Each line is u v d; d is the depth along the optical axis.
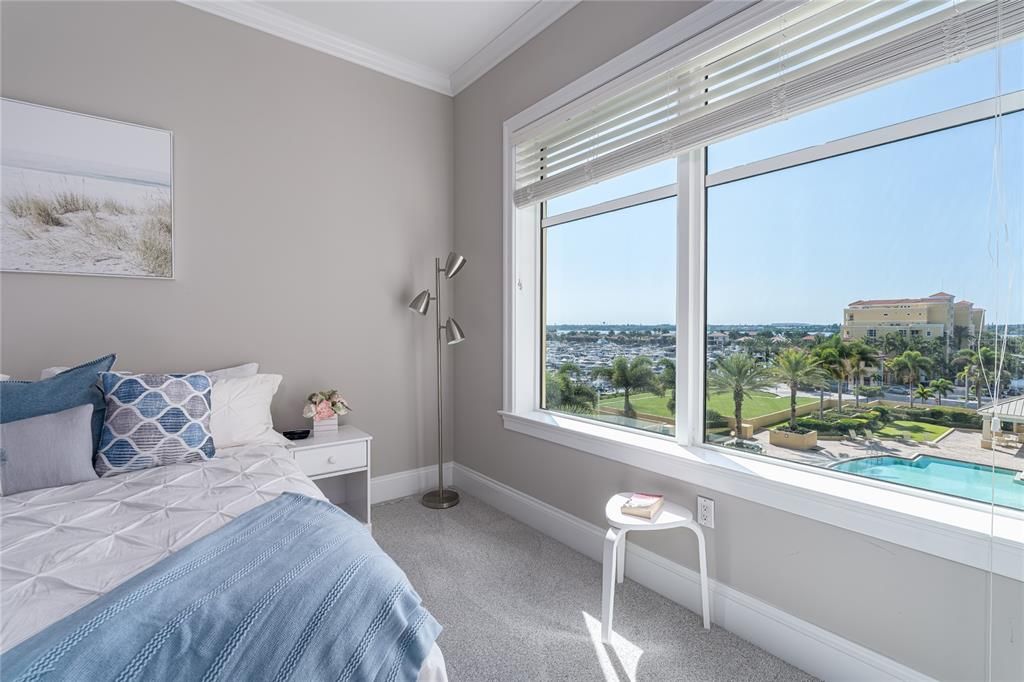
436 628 1.03
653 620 1.85
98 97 2.18
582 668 1.59
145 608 0.86
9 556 1.06
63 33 2.11
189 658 0.80
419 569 2.22
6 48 2.00
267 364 2.66
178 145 2.38
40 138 2.05
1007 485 1.17
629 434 2.28
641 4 2.06
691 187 1.98
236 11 2.50
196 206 2.43
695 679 1.54
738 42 1.75
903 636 1.37
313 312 2.81
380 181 3.04
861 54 1.42
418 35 2.79
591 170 2.31
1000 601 1.15
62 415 1.62
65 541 1.13
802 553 1.58
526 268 2.88
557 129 2.54
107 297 2.22
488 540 2.53
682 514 1.78
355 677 0.89
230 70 2.52
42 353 2.09
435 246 3.29
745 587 1.74
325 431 2.62
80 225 2.14
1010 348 1.14
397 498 3.14
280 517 1.25
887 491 1.49
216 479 1.60
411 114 3.16
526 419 2.69
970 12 1.21
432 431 3.30
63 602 0.91
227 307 2.53
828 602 1.52
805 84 1.54
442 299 3.32
